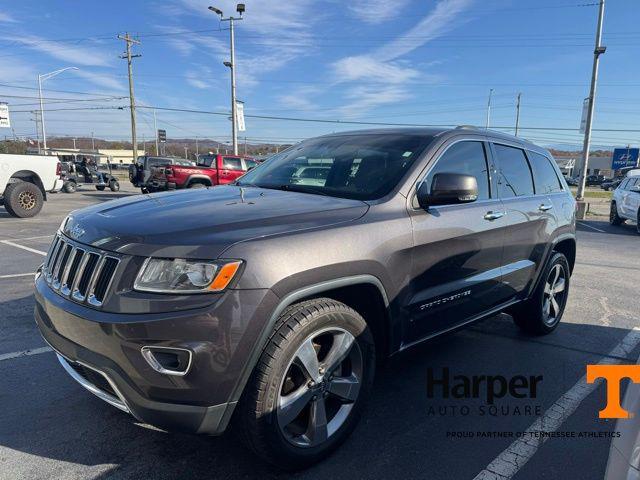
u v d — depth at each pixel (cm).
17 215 1266
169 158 2397
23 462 259
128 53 3944
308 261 236
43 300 260
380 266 270
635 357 427
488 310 380
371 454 277
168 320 208
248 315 217
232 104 2572
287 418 241
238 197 302
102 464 259
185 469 257
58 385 344
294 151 406
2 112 2355
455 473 263
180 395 212
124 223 245
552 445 292
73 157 3269
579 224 1688
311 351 246
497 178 389
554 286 477
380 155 338
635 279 752
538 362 412
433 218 310
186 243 221
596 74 1952
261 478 251
